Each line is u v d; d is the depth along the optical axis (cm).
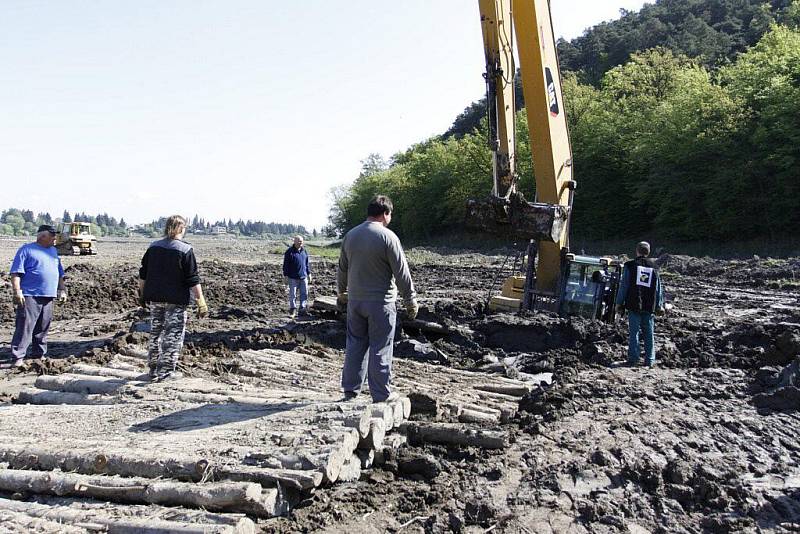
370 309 584
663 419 664
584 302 1146
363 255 579
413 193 6712
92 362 895
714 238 3612
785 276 2158
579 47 9875
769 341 988
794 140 3142
